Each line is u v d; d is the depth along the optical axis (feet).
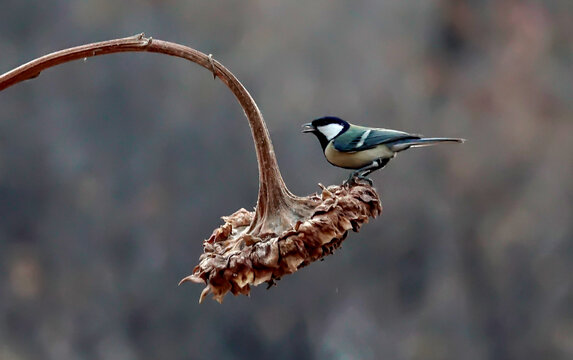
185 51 27.17
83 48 26.37
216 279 26.27
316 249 26.71
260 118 27.22
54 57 26.16
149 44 26.58
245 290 26.23
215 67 27.20
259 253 26.45
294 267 26.45
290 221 27.22
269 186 27.22
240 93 27.22
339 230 27.02
